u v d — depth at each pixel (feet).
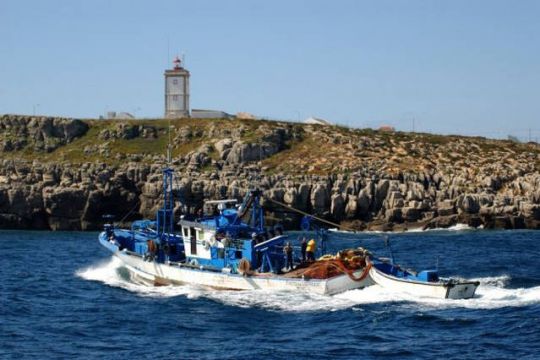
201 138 466.70
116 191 408.26
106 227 221.87
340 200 391.45
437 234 347.77
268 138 454.81
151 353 127.13
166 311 159.63
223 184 401.49
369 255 170.71
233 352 126.62
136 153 449.89
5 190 399.85
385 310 151.12
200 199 402.72
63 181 410.11
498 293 165.68
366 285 166.61
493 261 231.91
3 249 290.15
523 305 153.17
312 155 443.32
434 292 158.81
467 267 217.77
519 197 397.19
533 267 217.15
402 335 134.51
